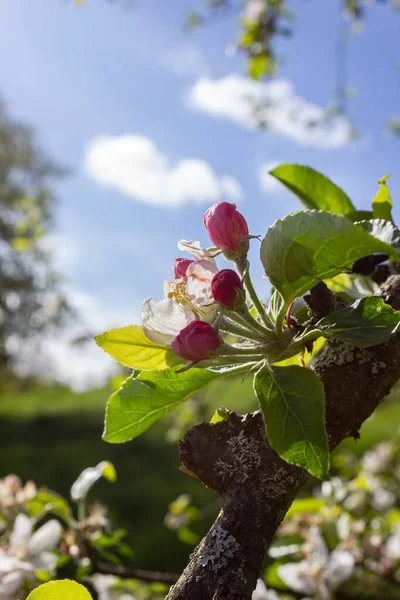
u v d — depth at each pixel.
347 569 0.40
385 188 0.27
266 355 0.22
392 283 0.25
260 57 1.10
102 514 0.39
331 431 0.21
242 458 0.21
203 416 0.94
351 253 0.20
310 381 0.20
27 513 0.41
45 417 3.19
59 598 0.20
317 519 0.48
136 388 0.23
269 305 0.24
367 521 0.55
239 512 0.20
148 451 2.20
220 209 0.23
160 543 1.22
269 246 0.21
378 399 0.22
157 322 0.22
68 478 1.88
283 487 0.20
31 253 1.64
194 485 1.73
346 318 0.21
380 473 0.72
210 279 0.22
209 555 0.19
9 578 0.34
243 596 0.19
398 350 0.22
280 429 0.20
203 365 0.22
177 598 0.19
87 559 0.37
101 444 2.42
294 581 0.41
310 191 0.29
